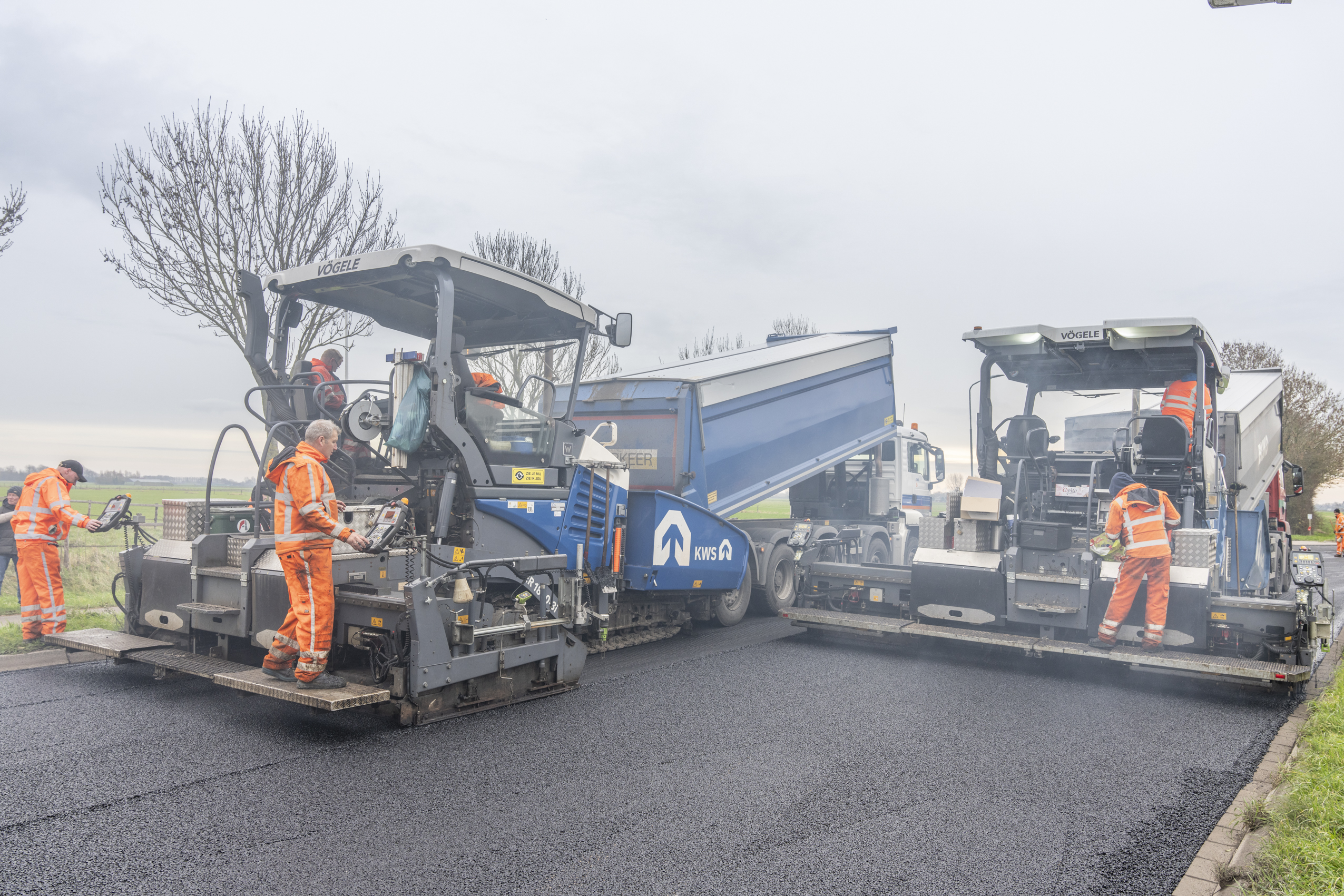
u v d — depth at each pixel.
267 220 11.77
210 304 11.55
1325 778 3.99
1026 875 3.28
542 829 3.64
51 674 6.47
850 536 11.28
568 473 6.77
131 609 6.62
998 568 7.47
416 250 5.52
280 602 5.38
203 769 4.35
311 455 5.04
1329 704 5.65
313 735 4.97
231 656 5.88
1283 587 12.59
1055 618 7.16
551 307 6.46
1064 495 8.00
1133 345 7.54
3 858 3.28
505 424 6.20
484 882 3.13
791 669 7.11
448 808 3.86
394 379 5.87
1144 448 7.38
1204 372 7.48
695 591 8.70
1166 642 6.71
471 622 5.41
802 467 10.59
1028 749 4.96
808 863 3.35
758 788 4.19
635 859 3.36
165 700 5.71
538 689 6.02
